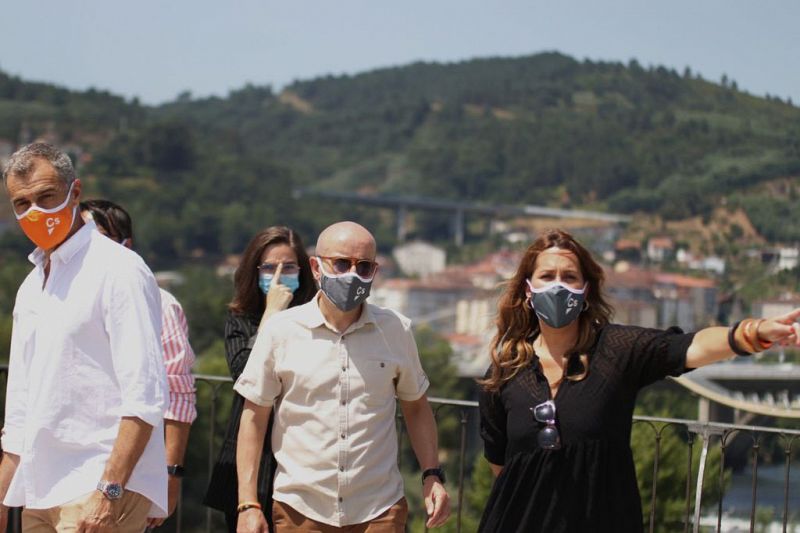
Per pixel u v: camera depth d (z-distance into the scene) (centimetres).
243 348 505
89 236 397
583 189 15500
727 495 2920
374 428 430
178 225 17938
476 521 1700
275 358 433
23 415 410
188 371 508
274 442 439
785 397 3631
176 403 500
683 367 394
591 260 413
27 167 383
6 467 421
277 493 433
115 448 378
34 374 391
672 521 1349
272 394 436
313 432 427
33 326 401
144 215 17838
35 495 389
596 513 395
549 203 18138
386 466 434
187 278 12025
